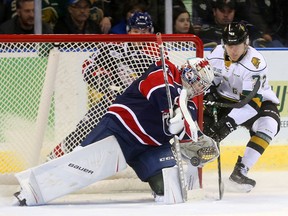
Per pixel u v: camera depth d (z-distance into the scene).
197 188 11.69
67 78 12.16
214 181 13.21
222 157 14.20
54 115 12.22
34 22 14.78
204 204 10.67
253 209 10.20
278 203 10.80
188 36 11.78
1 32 14.89
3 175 12.20
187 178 11.64
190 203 10.77
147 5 15.63
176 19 15.68
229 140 14.23
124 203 10.98
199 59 10.70
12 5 15.23
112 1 15.70
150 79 10.55
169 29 15.09
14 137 12.34
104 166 10.84
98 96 12.11
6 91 12.27
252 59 11.91
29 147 12.37
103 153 10.81
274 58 14.42
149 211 10.06
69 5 15.45
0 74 12.20
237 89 12.17
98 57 11.98
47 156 12.24
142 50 11.88
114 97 12.05
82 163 10.80
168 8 15.03
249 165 12.16
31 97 12.28
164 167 10.83
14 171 12.38
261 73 11.91
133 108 10.70
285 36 16.72
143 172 10.98
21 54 12.17
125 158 10.90
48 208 10.47
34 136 12.10
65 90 12.17
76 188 10.83
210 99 12.31
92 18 15.59
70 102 12.21
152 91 10.48
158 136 10.76
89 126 12.16
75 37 11.65
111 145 10.81
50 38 11.62
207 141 10.96
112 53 11.93
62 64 12.12
